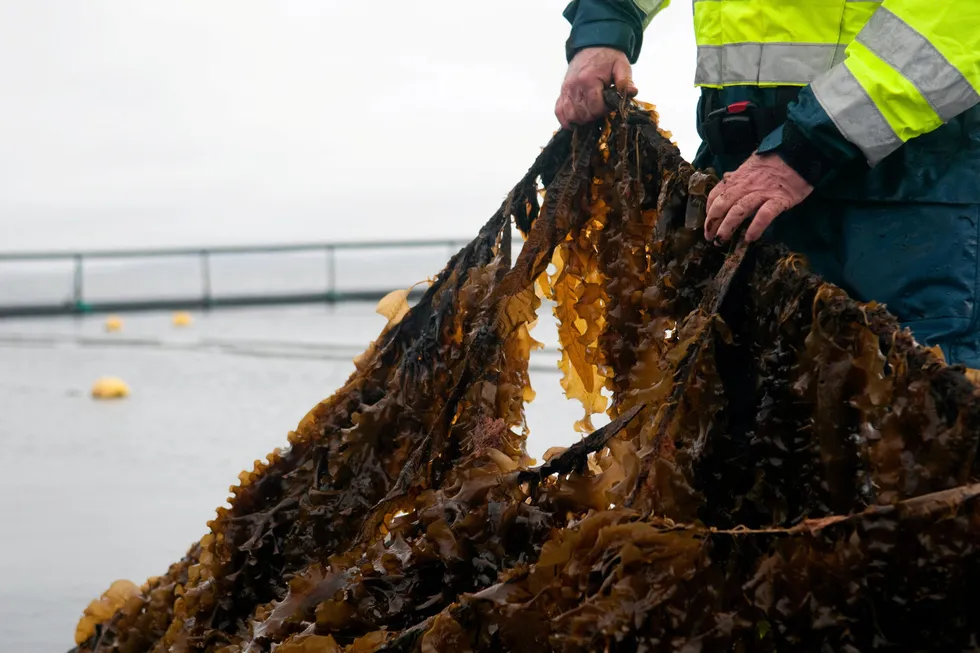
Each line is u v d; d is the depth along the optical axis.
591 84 2.85
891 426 1.92
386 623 2.37
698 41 2.68
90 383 11.73
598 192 2.87
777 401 2.15
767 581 1.92
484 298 2.85
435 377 2.87
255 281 35.34
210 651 2.82
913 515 1.83
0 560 4.79
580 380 2.99
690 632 1.93
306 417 2.99
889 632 1.86
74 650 3.30
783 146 2.28
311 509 2.85
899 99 2.18
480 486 2.38
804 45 2.51
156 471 6.72
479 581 2.28
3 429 8.58
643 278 2.70
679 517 2.12
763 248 2.28
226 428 8.35
